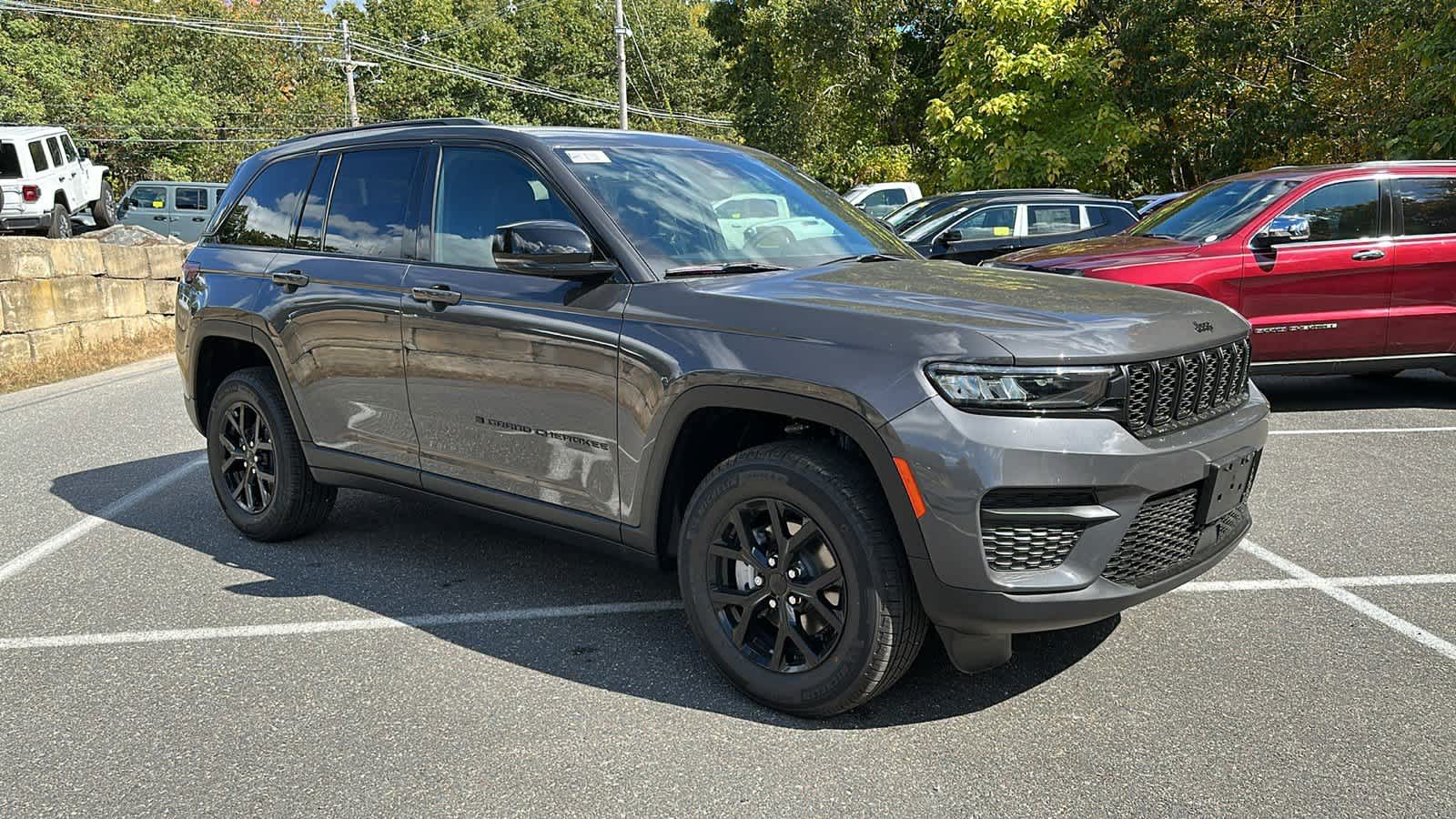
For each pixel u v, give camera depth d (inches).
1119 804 104.0
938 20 1240.8
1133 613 154.7
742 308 124.6
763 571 124.0
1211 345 122.6
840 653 117.3
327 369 173.6
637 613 157.3
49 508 222.5
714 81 2452.0
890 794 106.5
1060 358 108.1
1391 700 125.8
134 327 525.7
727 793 107.3
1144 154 811.4
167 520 211.9
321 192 182.4
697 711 125.6
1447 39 504.7
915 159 1104.8
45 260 451.5
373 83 2390.5
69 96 1806.1
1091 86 732.7
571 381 138.7
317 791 108.8
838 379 113.1
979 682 132.3
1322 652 139.7
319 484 188.4
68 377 434.6
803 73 1305.4
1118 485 109.6
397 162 170.1
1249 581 167.5
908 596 114.7
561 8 2519.7
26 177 791.1
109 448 285.0
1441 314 295.4
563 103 2432.3
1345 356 298.2
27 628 154.6
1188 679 132.2
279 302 180.1
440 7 2459.4
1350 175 298.5
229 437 198.8
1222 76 767.1
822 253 151.4
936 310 117.7
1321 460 244.5
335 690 132.5
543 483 145.9
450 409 155.8
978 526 107.4
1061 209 456.8
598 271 135.7
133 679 136.6
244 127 2274.9
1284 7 773.9
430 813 104.4
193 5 2439.7
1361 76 706.8
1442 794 105.1
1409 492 216.4
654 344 129.0
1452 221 298.4
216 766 114.2
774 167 174.1
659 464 130.3
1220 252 291.7
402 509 216.8
